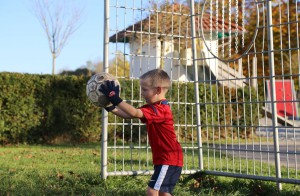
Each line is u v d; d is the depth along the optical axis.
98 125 14.47
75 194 5.14
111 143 13.76
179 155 3.99
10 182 5.64
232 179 6.34
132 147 6.22
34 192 5.02
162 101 4.05
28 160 8.78
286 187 5.77
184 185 6.04
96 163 8.44
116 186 5.76
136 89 13.17
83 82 14.21
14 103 13.39
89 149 11.58
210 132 14.78
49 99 13.85
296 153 5.27
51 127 13.92
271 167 8.08
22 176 6.19
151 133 3.97
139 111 3.84
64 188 5.38
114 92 3.78
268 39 5.54
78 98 14.19
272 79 5.51
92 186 5.70
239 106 15.21
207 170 6.32
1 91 13.26
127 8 6.24
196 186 6.01
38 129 13.77
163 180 3.88
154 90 4.07
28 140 13.71
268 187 5.69
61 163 8.33
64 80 14.05
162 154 3.92
